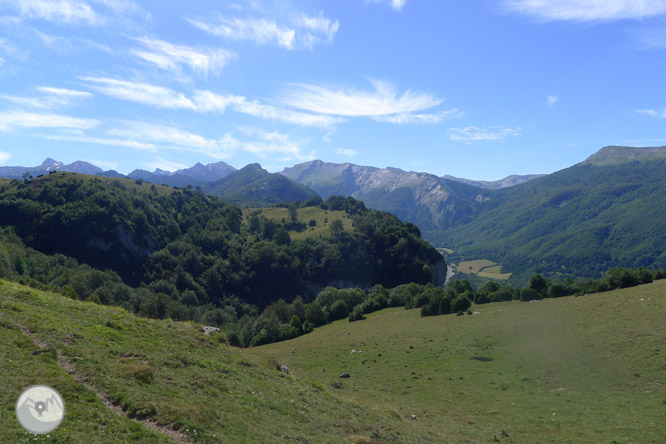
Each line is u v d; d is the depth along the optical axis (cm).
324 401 2278
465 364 4238
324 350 5838
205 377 2006
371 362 4744
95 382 1590
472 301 8331
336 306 10450
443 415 2795
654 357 3369
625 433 2248
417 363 4472
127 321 2548
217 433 1479
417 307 9169
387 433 2000
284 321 10369
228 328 9719
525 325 5353
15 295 2466
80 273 11581
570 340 4309
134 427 1334
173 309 10681
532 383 3441
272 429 1669
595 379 3272
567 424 2492
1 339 1702
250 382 2180
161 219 19500
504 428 2517
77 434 1203
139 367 1819
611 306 5247
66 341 1916
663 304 4688
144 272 16638
